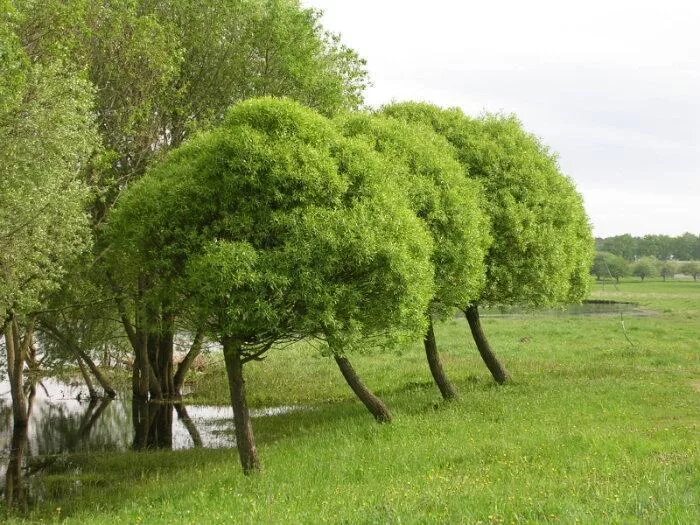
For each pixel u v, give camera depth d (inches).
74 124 685.3
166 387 1193.4
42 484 678.5
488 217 865.5
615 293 4175.7
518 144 1005.8
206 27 1038.4
